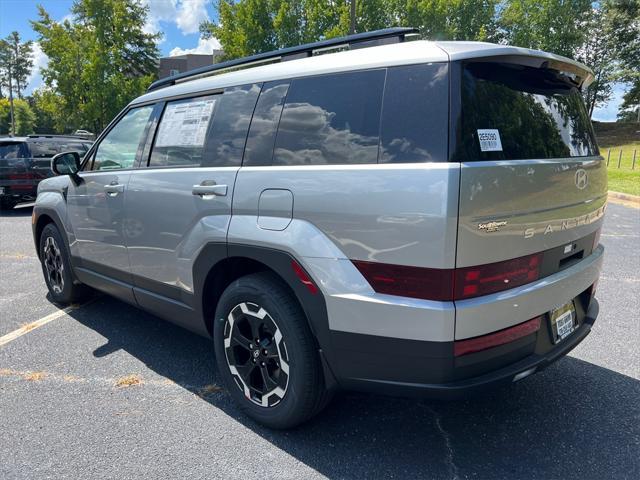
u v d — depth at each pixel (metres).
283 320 2.51
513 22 42.41
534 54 2.30
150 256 3.36
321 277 2.32
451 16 37.84
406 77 2.23
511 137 2.25
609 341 3.87
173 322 3.41
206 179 2.91
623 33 42.00
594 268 2.81
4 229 9.30
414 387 2.20
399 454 2.54
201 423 2.83
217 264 2.88
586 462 2.45
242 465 2.46
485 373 2.20
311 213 2.38
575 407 2.96
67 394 3.16
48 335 4.12
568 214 2.51
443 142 2.06
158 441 2.66
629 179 16.88
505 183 2.11
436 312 2.04
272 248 2.51
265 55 3.00
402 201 2.09
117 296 3.92
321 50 2.80
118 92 31.22
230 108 2.97
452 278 2.03
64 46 31.16
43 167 11.56
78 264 4.28
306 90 2.60
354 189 2.24
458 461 2.47
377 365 2.26
